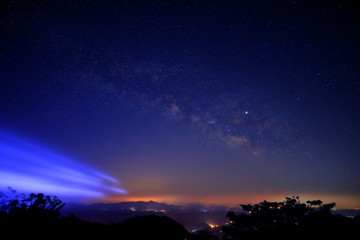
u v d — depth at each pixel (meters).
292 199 8.52
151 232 10.91
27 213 8.41
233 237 7.30
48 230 8.05
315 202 7.80
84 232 8.94
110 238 9.09
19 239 7.00
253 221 7.70
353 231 5.74
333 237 5.73
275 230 6.91
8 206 8.41
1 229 7.13
